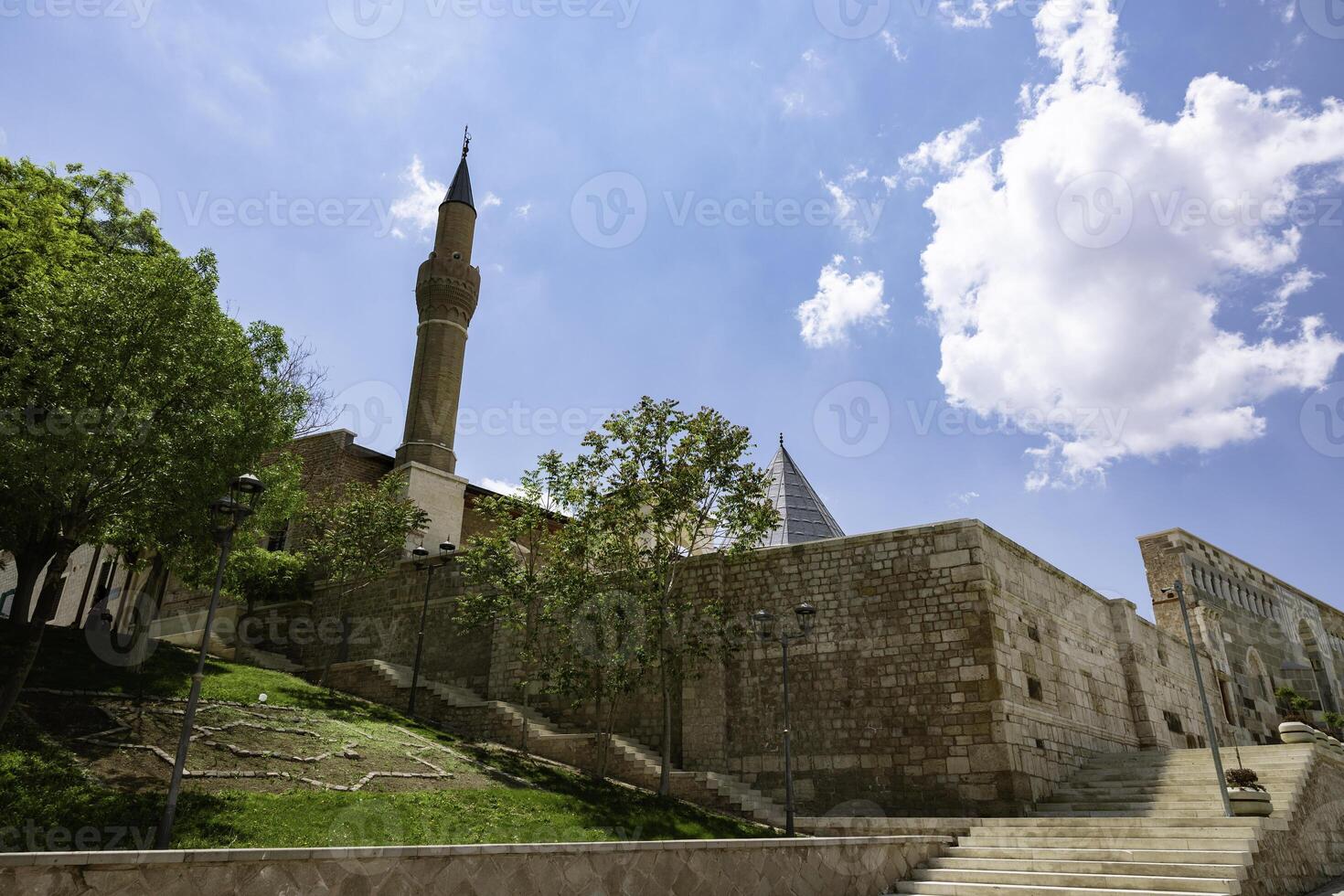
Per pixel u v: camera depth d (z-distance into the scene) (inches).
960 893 483.2
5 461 483.5
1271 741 1403.8
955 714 745.0
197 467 558.9
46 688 620.1
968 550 788.6
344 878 287.0
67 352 526.3
